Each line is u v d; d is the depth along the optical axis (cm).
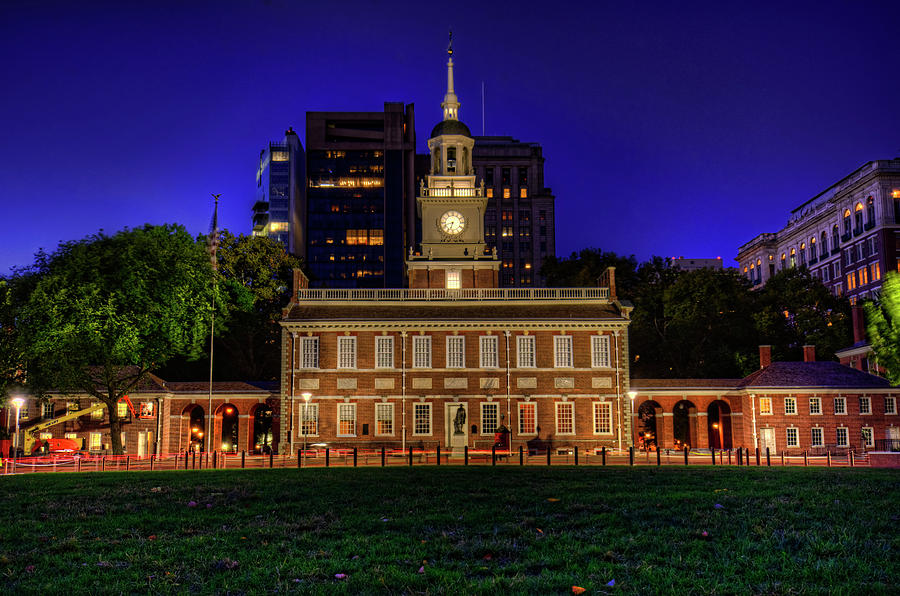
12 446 5853
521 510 1952
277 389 6719
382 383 6216
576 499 2150
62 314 5206
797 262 15238
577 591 1145
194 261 5978
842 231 13150
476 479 2861
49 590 1202
